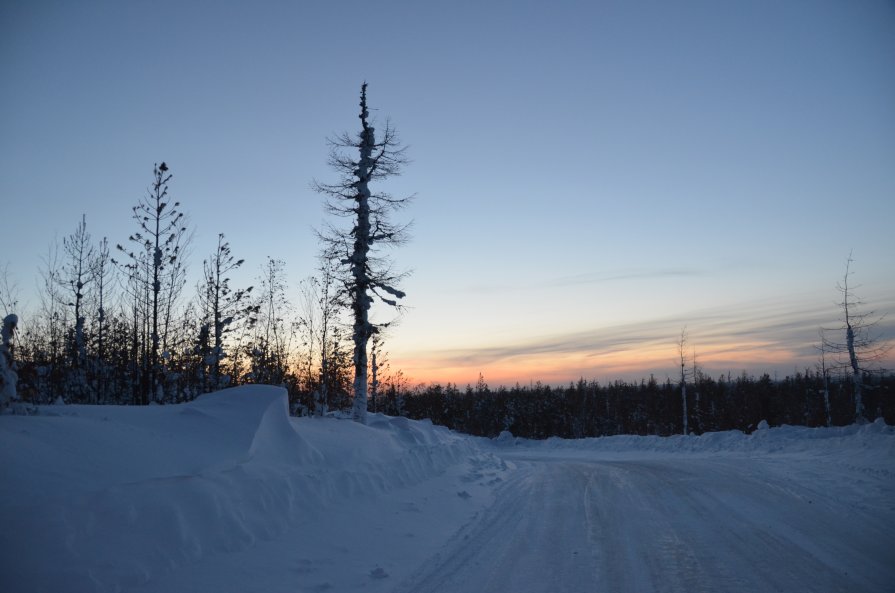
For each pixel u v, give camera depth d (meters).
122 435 8.58
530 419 81.44
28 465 6.80
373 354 33.22
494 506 12.62
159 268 23.23
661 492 13.58
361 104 21.47
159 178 23.39
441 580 7.41
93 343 25.69
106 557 6.20
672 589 6.81
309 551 8.12
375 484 11.81
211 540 7.36
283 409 11.79
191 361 25.98
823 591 6.62
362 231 21.02
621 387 98.31
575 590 6.88
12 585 5.43
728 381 89.94
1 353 8.38
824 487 13.14
